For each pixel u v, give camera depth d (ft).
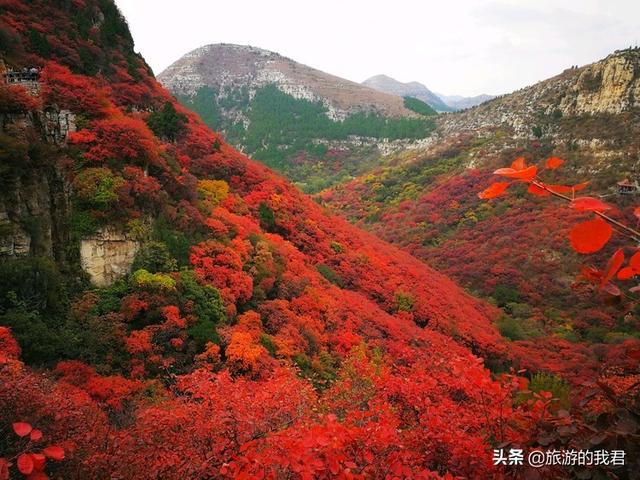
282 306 75.82
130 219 66.59
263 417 26.66
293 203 124.98
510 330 127.85
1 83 62.95
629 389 10.71
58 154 64.69
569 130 274.36
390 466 17.65
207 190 100.78
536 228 195.00
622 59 273.95
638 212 6.54
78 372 47.62
